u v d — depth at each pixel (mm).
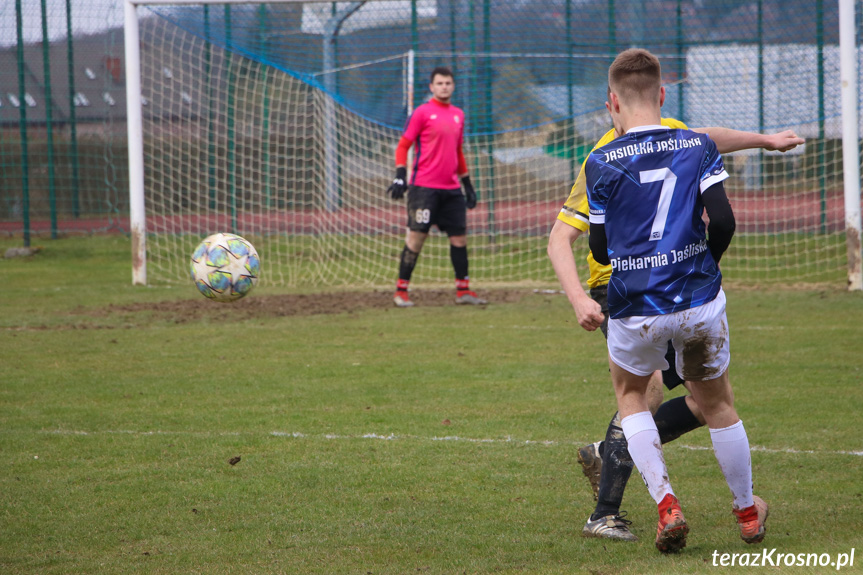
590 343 26969
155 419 18375
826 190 49781
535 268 46875
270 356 25344
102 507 13062
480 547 11391
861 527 11688
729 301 35000
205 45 58344
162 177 60375
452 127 34531
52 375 22766
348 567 10711
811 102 52188
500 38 57188
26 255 53625
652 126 10734
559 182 58125
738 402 19141
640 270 10406
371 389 21094
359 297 38312
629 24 56281
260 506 13117
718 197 10320
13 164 59812
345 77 54562
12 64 58625
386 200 60250
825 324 28953
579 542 11547
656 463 10828
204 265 18156
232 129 59062
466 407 19266
